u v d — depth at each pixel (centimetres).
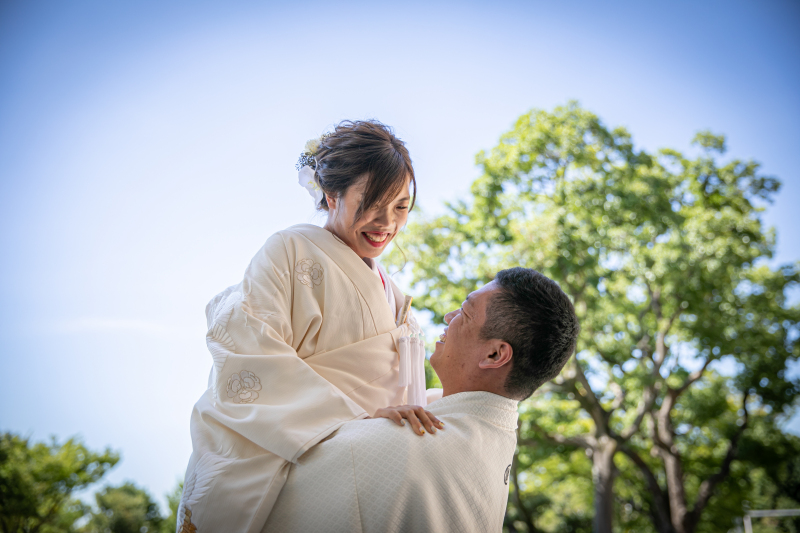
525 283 150
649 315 1512
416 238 1321
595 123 1445
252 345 148
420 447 131
